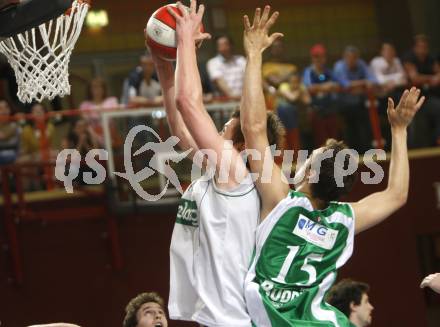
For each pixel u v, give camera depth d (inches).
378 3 910.4
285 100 596.7
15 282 557.6
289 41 883.4
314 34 892.0
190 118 207.0
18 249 559.5
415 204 621.3
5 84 592.1
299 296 207.5
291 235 208.4
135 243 576.1
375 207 220.7
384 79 684.1
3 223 559.5
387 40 904.9
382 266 612.1
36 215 556.1
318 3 898.7
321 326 206.5
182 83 207.9
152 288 575.5
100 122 568.4
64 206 569.6
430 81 639.1
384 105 623.5
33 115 567.2
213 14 844.6
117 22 829.8
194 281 209.8
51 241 566.3
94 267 571.2
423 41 694.5
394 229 617.3
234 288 206.7
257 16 212.2
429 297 704.4
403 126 228.1
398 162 226.2
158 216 578.2
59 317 563.2
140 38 834.8
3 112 574.6
